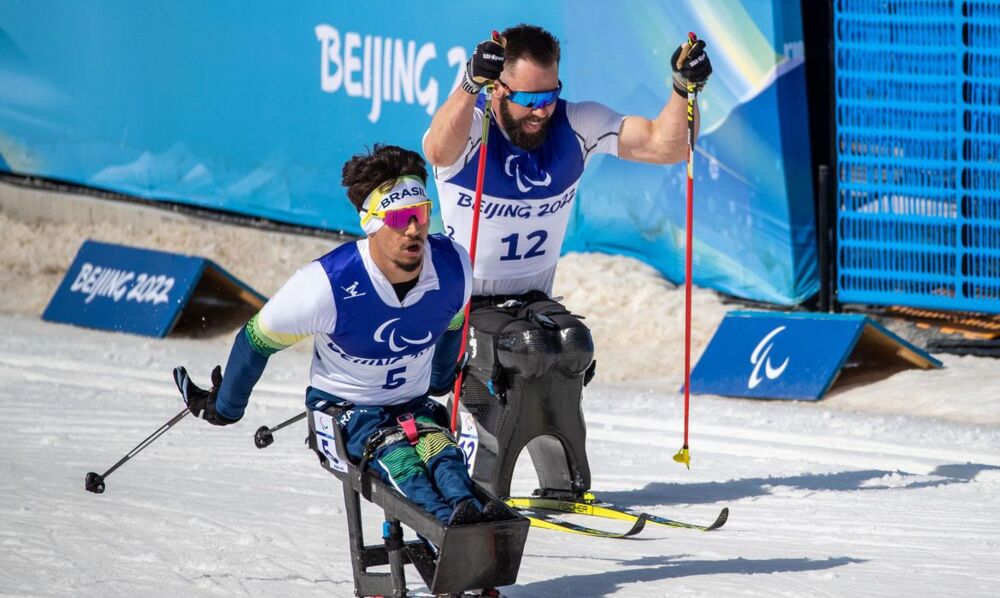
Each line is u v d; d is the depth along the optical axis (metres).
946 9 37.62
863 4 38.03
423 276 13.74
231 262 49.38
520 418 18.89
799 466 23.61
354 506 14.22
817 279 40.00
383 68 47.09
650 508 19.89
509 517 12.81
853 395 32.53
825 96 46.66
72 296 45.28
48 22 55.56
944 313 39.97
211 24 51.47
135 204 53.94
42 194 55.44
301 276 13.55
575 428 19.27
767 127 39.69
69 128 55.56
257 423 27.22
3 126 57.03
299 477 21.78
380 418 14.06
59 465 22.34
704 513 19.48
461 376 18.55
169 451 23.89
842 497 20.59
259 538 17.39
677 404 31.34
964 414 29.78
